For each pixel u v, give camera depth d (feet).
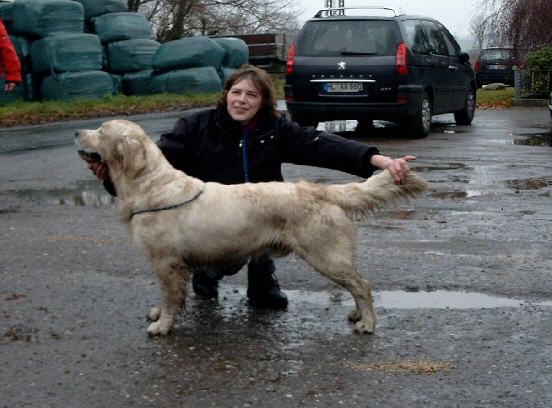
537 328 15.62
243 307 16.96
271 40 134.51
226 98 16.53
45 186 31.50
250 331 15.51
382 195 15.23
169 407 12.23
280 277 18.98
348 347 14.67
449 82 50.60
